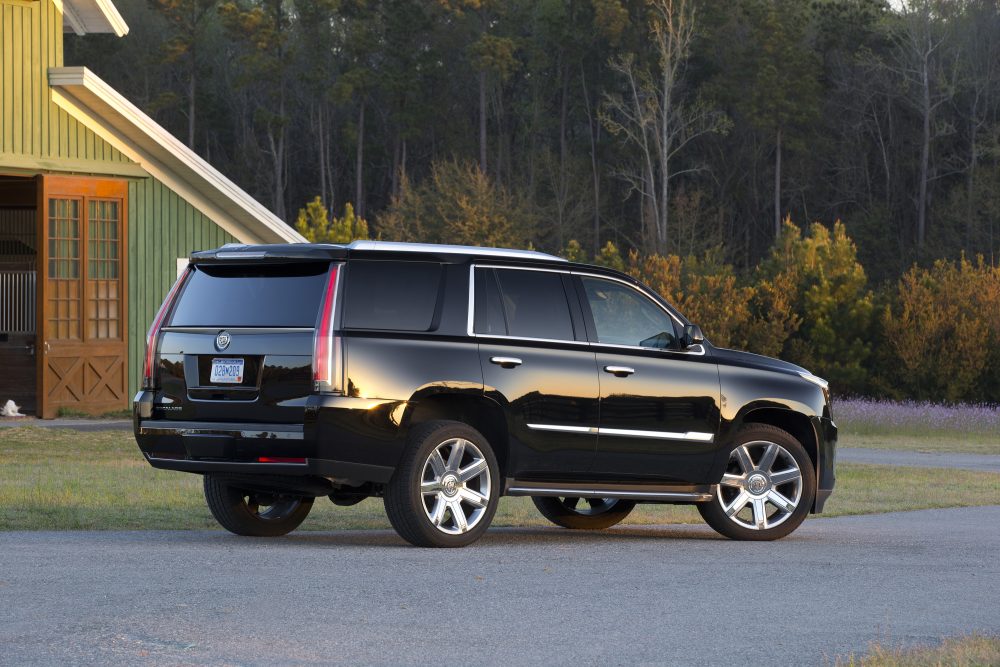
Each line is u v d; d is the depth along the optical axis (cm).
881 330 5731
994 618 955
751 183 10119
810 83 9550
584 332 1334
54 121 3000
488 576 1090
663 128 9119
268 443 1202
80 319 3050
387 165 11075
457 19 10931
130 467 2061
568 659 801
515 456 1287
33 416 3022
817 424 1445
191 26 10762
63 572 1062
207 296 1261
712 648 836
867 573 1156
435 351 1242
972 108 9494
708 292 5894
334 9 10400
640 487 1362
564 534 1452
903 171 9869
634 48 10175
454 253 1277
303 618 899
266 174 10969
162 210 3175
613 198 10444
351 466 1206
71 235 3036
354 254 1224
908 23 9700
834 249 5984
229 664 769
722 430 1392
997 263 8900
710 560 1223
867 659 791
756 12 9588
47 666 757
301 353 1199
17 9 2953
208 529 1410
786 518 1420
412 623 894
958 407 4656
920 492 2044
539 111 10681
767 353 5675
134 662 768
